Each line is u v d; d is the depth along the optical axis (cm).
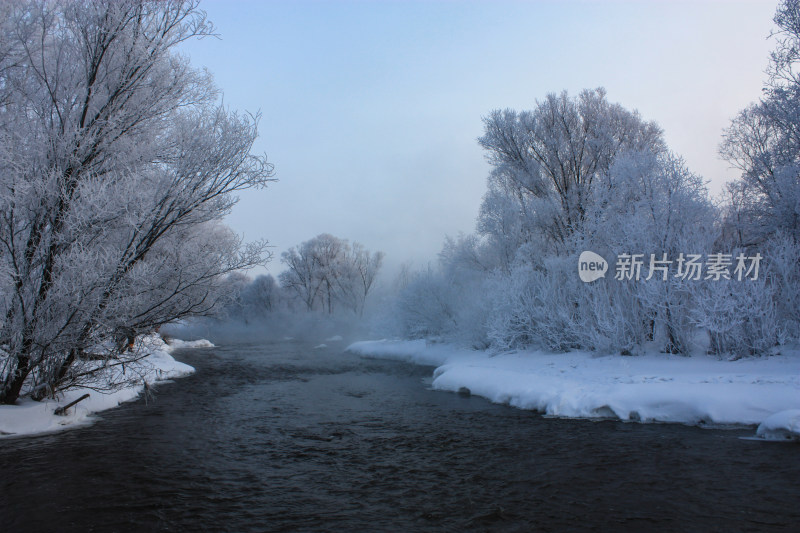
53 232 893
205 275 995
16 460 823
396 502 644
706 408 1030
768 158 1945
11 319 895
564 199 2242
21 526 568
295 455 873
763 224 1736
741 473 721
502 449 895
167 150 1028
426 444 944
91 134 966
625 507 612
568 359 1623
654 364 1402
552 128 2350
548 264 1895
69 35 998
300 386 1750
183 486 707
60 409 1072
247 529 559
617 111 2442
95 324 932
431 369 2252
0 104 941
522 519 582
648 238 1564
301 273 7212
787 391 1034
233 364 2536
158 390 1641
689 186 1595
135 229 920
